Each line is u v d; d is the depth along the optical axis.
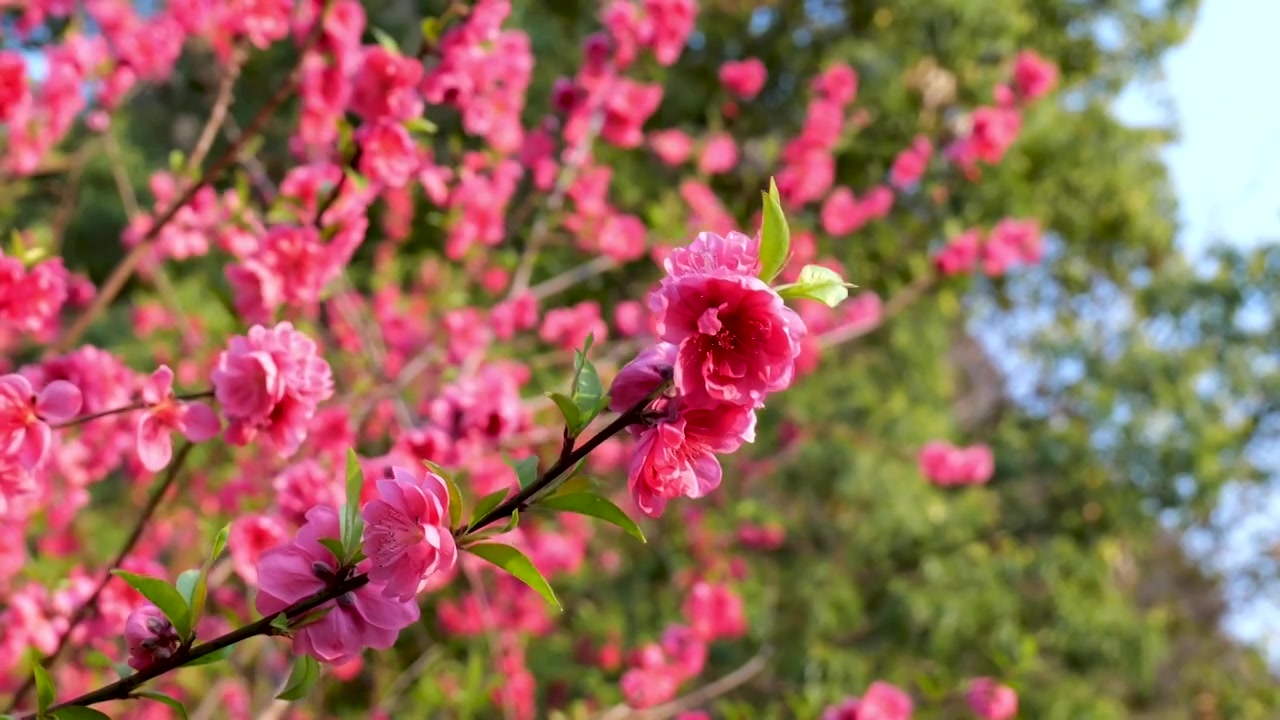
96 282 9.84
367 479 2.70
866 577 9.49
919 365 10.36
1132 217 11.23
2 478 1.75
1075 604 9.33
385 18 9.93
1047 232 11.23
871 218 8.38
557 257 7.41
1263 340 11.05
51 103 3.69
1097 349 11.10
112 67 3.84
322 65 3.12
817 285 1.36
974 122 6.30
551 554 5.45
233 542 2.51
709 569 7.20
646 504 1.37
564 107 4.46
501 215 4.84
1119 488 9.88
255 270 2.65
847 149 8.71
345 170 2.57
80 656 2.88
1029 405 12.08
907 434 9.52
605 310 8.11
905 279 7.94
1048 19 11.14
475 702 4.29
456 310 5.00
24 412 1.75
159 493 2.26
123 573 1.34
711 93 10.10
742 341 1.30
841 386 9.59
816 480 9.34
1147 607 12.18
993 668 8.71
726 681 4.64
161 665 1.40
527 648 6.46
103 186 9.60
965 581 9.27
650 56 5.68
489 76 3.31
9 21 3.87
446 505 1.33
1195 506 9.95
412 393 5.14
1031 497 10.25
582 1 10.18
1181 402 10.21
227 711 4.29
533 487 1.36
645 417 1.35
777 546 8.61
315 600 1.39
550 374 7.14
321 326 5.74
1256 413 11.12
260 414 1.92
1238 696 10.84
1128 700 10.67
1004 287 11.93
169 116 11.02
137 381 2.50
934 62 10.17
